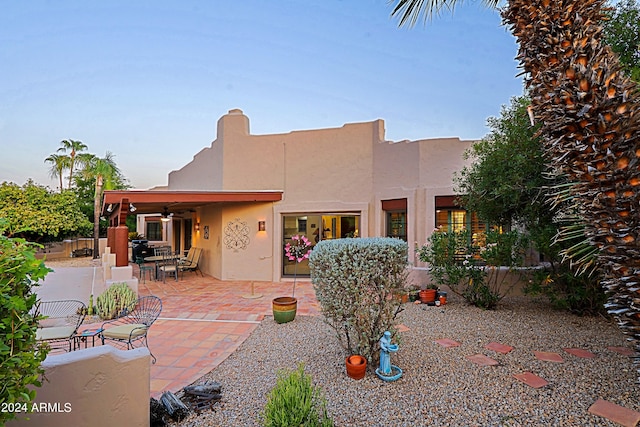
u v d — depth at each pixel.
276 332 6.21
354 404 3.60
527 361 4.50
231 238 12.46
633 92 2.44
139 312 7.57
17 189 20.42
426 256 8.00
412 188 10.70
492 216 7.77
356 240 4.52
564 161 2.52
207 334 6.16
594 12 2.45
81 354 2.78
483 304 7.47
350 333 4.88
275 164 12.63
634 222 2.30
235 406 3.67
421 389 3.86
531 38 2.63
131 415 3.02
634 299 2.46
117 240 9.08
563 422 3.17
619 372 4.05
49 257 22.20
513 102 6.93
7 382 1.89
